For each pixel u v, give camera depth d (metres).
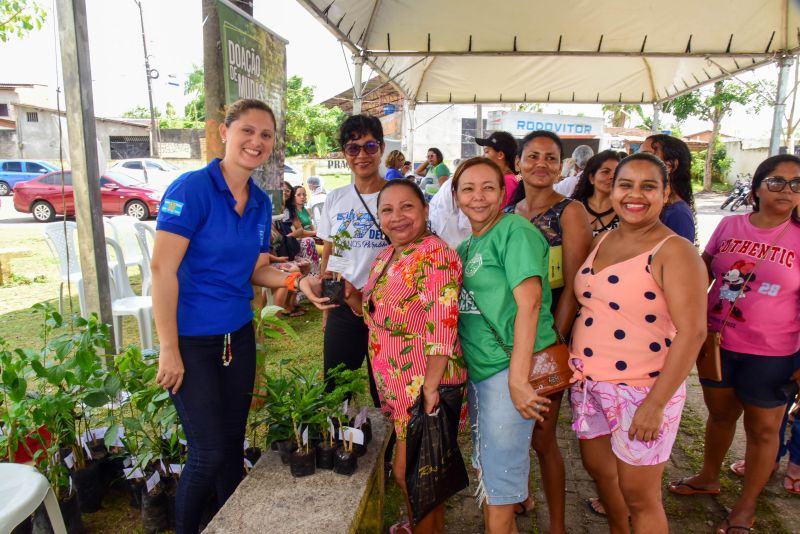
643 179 1.89
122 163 18.83
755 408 2.52
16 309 6.66
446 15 6.95
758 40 7.27
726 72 8.61
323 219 3.10
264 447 3.25
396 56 7.88
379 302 2.19
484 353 2.05
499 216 2.10
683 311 1.80
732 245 2.59
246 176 2.24
